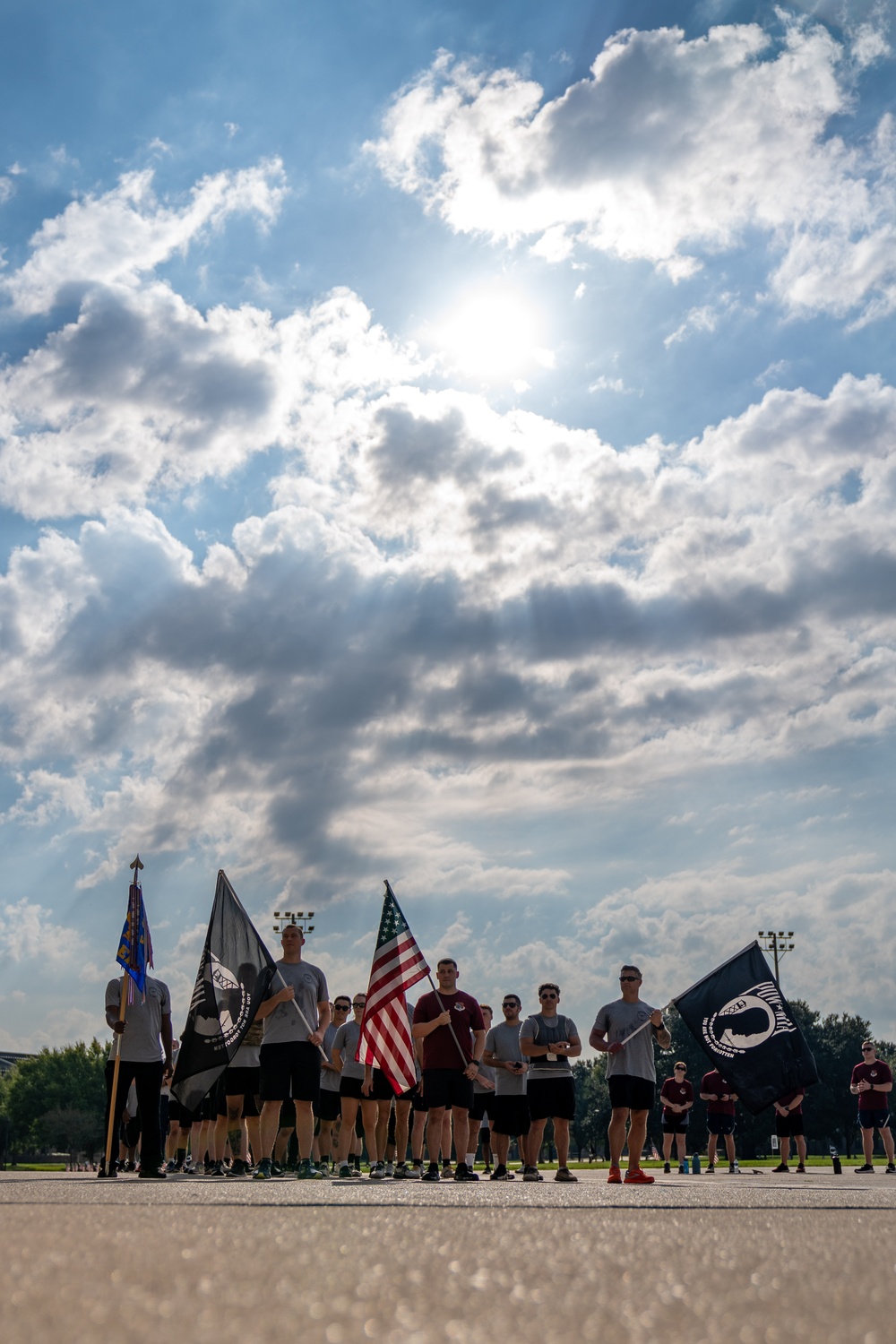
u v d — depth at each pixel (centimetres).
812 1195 870
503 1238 441
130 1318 243
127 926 1259
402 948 1410
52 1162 13262
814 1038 8731
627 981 1243
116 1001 1235
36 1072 12325
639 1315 259
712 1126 2178
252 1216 543
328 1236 440
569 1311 265
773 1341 231
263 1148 1150
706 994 1427
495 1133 1566
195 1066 1271
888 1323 254
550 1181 1387
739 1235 469
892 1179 1585
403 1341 223
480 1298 283
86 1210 577
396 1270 336
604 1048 1231
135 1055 1237
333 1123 1805
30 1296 272
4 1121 11825
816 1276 332
